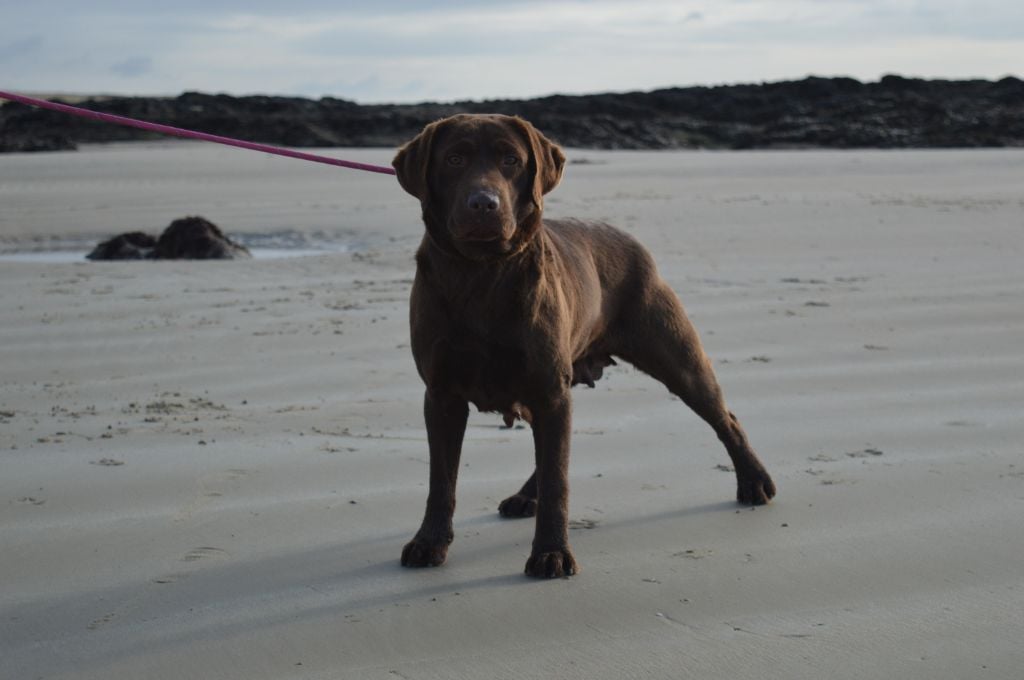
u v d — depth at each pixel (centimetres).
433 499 472
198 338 924
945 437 620
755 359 816
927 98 6550
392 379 790
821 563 448
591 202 2109
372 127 5853
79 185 2714
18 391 767
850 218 1717
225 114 6103
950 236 1480
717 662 361
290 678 359
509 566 461
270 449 621
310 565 462
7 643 392
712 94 7138
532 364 456
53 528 503
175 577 449
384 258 1395
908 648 368
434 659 370
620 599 419
